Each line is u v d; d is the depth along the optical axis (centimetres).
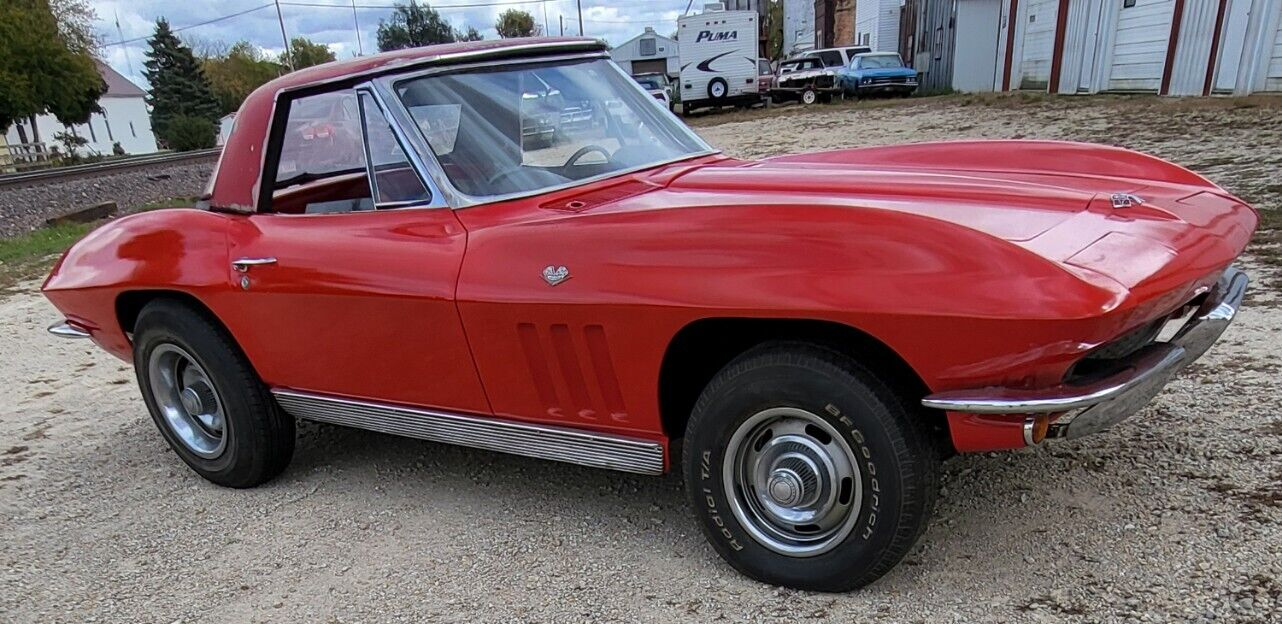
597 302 232
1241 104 1182
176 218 333
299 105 308
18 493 356
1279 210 597
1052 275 188
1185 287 205
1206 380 345
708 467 240
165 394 357
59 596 274
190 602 264
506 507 306
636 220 233
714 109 3073
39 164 3916
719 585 247
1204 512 254
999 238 196
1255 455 282
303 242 293
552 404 259
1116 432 310
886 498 216
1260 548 233
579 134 309
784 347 222
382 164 287
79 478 369
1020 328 186
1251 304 425
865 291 199
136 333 347
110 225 363
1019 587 230
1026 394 195
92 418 445
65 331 387
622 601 243
